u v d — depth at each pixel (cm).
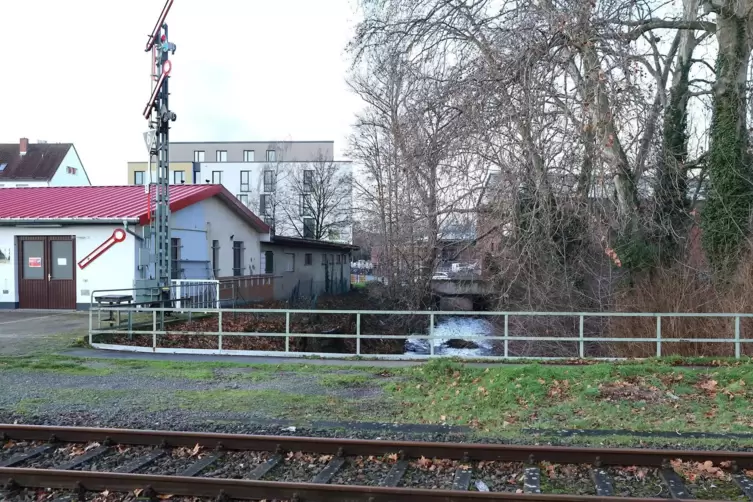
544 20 1262
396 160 1669
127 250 2033
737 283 1496
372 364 1159
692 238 1717
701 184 1706
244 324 1911
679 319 1496
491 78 1280
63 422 773
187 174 8581
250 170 8594
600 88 1199
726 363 1139
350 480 587
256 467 615
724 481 573
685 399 893
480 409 836
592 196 1337
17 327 1639
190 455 650
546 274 1577
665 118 1521
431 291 2345
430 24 1465
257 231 2988
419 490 523
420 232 2009
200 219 2400
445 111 1365
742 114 1616
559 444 688
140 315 1764
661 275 1599
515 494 514
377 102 2323
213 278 2452
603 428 752
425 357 1214
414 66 1478
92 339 1421
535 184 1324
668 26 1631
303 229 6894
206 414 809
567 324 1675
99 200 2320
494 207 1433
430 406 854
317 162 6738
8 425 697
